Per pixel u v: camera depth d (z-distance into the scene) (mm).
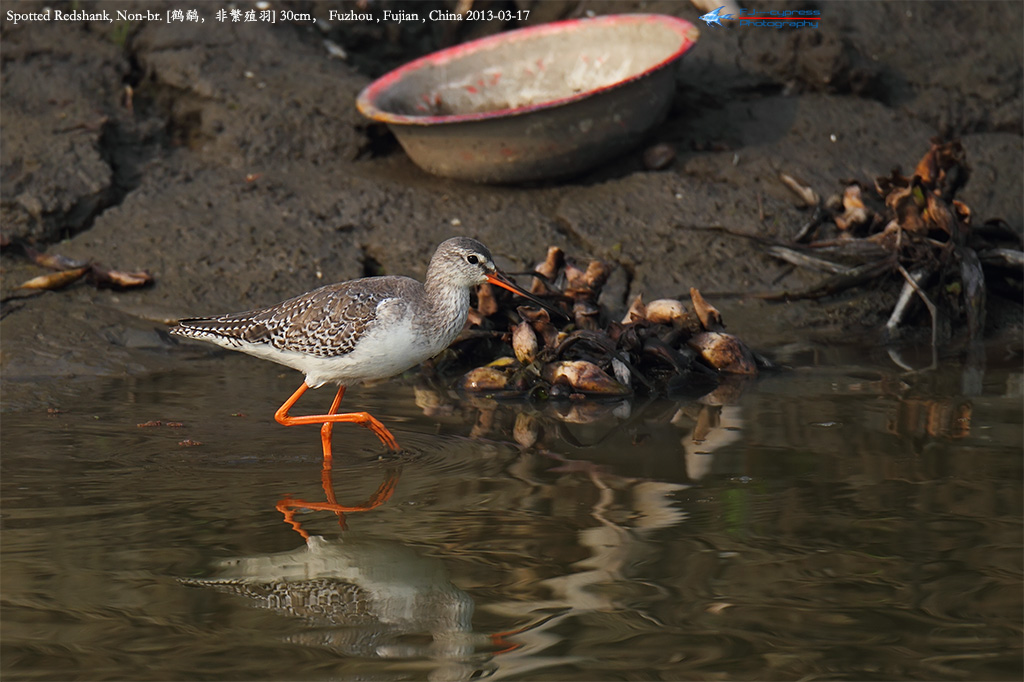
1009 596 6547
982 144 17344
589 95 15297
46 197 14836
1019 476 8539
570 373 11641
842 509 7938
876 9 18656
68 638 6121
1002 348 13047
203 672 5781
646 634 6160
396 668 5832
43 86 16562
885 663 5824
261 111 17000
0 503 8141
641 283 14656
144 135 16703
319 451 9594
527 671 5789
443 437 10047
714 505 8086
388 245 15039
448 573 6973
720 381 11977
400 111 16938
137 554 7266
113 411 10617
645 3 19047
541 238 15234
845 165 16656
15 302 13273
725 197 15961
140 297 13727
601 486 8555
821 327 13844
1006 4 18797
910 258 14172
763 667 5805
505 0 20188
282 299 13883
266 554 7285
